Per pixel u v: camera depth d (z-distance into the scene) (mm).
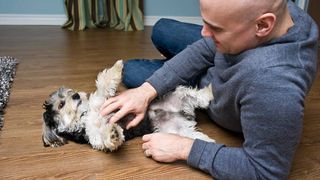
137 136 1252
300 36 909
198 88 1353
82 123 1206
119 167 1113
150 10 3629
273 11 822
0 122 1349
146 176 1073
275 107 851
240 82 949
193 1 3715
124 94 1215
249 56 920
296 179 1074
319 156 1195
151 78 1258
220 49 948
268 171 915
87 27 3396
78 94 1272
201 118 1432
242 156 958
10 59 2148
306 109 1551
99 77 1268
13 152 1176
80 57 2338
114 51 2531
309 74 933
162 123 1273
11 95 1618
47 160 1140
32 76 1902
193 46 1309
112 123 1116
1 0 3266
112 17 3447
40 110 1476
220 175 980
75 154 1174
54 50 2498
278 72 861
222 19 840
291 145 893
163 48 1646
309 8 2904
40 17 3400
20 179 1050
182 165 1113
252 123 908
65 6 3344
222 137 1295
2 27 3221
